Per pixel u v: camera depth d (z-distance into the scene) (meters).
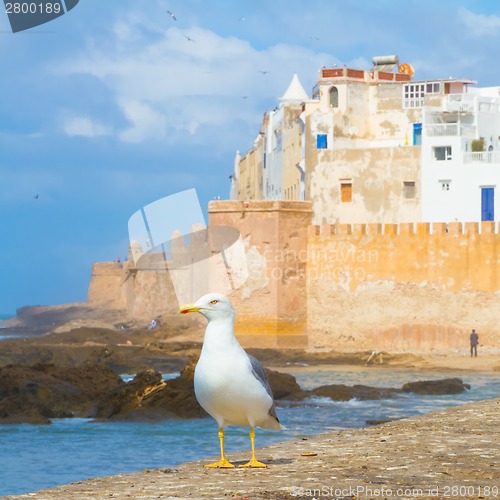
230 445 22.70
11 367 30.98
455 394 36.78
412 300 64.81
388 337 64.94
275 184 92.31
